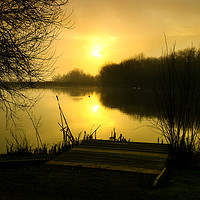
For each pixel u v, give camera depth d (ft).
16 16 22.90
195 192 13.39
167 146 22.67
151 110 84.58
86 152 20.51
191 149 21.13
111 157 19.13
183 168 19.90
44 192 12.16
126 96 157.48
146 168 16.81
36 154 27.71
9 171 15.79
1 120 56.90
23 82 24.49
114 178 15.02
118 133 47.57
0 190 12.03
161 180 15.02
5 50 22.22
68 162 17.90
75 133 46.62
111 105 102.37
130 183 14.32
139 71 232.32
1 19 22.84
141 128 52.21
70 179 14.48
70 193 12.30
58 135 44.04
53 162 17.92
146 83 219.41
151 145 23.06
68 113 75.56
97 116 70.69
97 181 14.38
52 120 61.00
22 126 51.31
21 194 11.66
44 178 14.46
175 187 14.34
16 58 22.58
